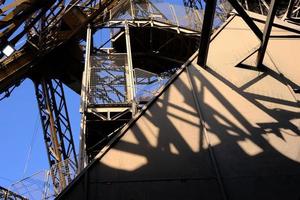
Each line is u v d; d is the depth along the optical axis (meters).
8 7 9.33
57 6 15.97
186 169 5.91
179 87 7.24
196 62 7.71
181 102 6.97
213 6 6.56
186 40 18.62
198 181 5.75
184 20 18.55
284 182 5.71
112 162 5.96
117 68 13.89
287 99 7.00
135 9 18.48
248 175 5.82
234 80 7.39
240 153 6.14
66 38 17.98
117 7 18.91
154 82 13.38
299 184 5.67
